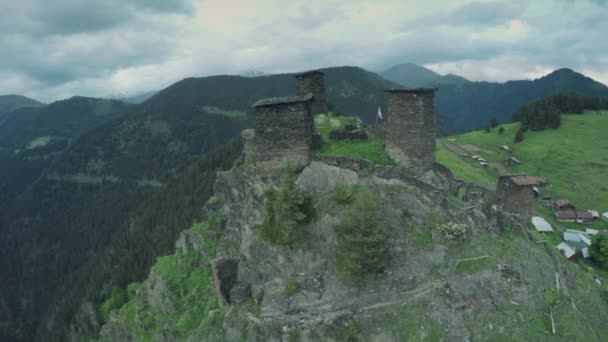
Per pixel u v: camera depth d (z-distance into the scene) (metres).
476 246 35.66
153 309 55.91
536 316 33.22
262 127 40.75
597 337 34.16
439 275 34.66
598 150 126.62
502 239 36.75
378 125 46.88
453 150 138.75
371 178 38.44
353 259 35.09
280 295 37.84
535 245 38.84
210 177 125.00
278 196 38.84
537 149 133.00
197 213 112.06
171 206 130.12
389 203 37.47
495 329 32.12
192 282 52.09
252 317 38.41
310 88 51.94
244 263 42.84
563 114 163.88
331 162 39.38
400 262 35.75
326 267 37.19
